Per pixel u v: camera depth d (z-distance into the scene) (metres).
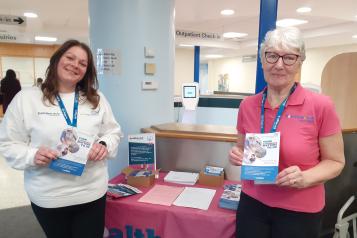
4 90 5.47
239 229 1.35
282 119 1.20
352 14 5.31
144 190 1.91
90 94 1.44
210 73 15.30
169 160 2.26
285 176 1.10
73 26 7.33
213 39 7.71
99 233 1.46
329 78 2.35
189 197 1.79
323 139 1.15
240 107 1.41
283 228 1.21
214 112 5.35
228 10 5.38
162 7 2.40
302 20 6.32
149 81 2.42
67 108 1.36
